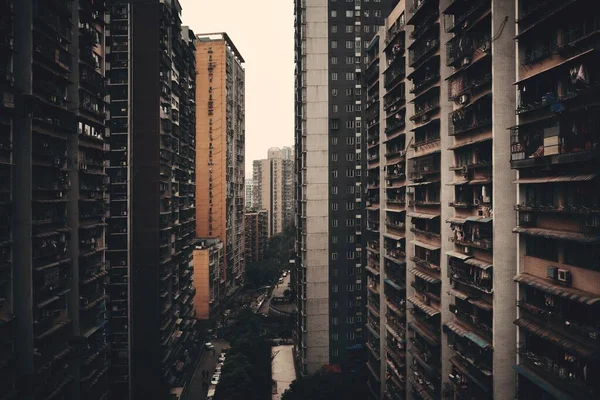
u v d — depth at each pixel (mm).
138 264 56094
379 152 52250
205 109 108875
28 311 31891
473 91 29250
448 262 32969
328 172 69312
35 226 32750
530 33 23031
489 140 27359
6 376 30516
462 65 30031
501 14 26266
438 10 34750
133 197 56344
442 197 34500
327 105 69188
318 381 59156
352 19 69688
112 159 56625
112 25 56875
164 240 58094
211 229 109188
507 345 26891
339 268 69500
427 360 36719
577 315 21141
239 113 125062
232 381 59594
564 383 21609
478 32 28938
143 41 56781
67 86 38344
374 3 70000
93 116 42438
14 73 32000
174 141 63406
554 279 22109
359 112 69625
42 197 33875
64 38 36562
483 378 28094
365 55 69688
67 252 38188
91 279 40500
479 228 28609
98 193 43625
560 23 21484
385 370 49438
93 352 41719
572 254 21500
